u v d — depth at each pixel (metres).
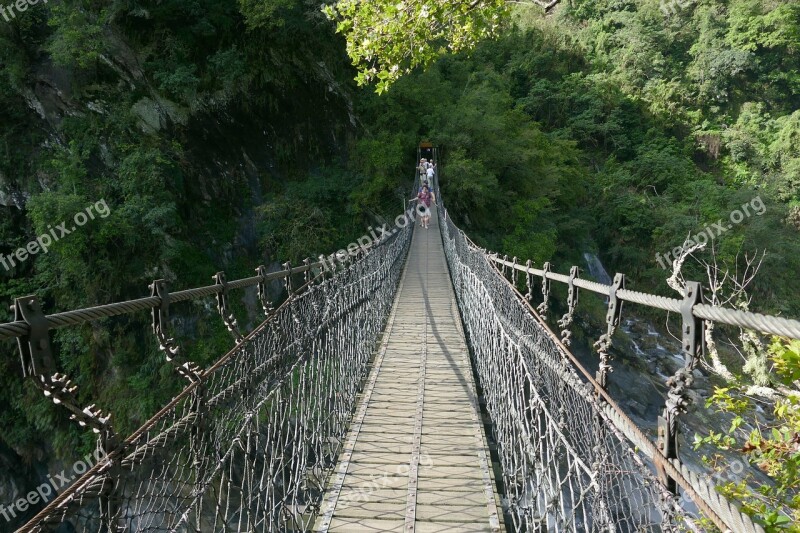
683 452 9.44
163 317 1.97
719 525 1.18
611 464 1.91
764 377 5.30
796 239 22.67
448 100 23.61
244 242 16.25
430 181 20.20
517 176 23.48
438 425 4.87
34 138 13.22
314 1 18.56
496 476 4.48
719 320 1.22
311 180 18.58
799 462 3.04
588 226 24.88
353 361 5.84
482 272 7.16
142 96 15.08
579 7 44.59
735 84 35.66
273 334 3.24
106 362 12.16
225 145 16.86
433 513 3.53
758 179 28.86
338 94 20.81
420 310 9.37
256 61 17.89
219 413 2.36
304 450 3.86
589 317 20.14
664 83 35.59
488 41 35.47
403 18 5.55
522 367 3.96
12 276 12.41
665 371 18.48
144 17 15.58
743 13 36.88
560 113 33.09
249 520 2.58
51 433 11.12
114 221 12.17
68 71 13.82
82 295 12.19
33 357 1.29
